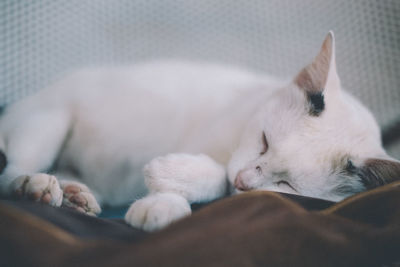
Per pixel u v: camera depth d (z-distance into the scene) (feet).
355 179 1.52
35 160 1.59
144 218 1.22
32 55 2.16
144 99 1.74
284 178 1.52
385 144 2.04
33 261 0.99
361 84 2.30
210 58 2.41
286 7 2.41
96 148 1.72
